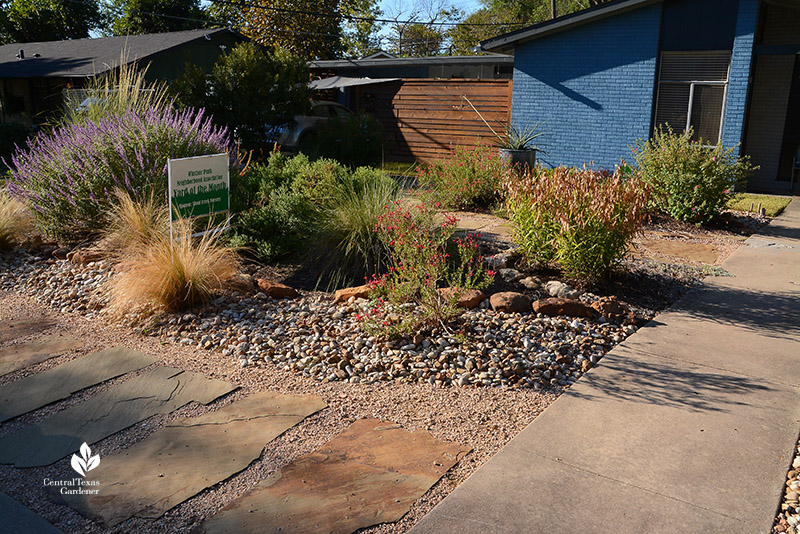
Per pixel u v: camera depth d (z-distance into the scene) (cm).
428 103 1717
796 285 657
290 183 805
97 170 733
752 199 1198
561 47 1382
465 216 977
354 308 551
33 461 334
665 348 487
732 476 318
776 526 281
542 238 639
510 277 632
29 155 805
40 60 2388
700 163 960
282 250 688
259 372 447
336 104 1772
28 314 563
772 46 1192
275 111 1496
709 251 804
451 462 335
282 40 3052
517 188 687
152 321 536
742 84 1208
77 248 720
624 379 432
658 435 358
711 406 393
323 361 461
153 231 648
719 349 486
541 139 1445
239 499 301
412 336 494
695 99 1272
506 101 1593
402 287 529
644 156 1051
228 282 602
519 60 1438
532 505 294
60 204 739
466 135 1667
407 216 625
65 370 446
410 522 286
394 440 358
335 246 662
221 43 2208
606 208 598
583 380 432
